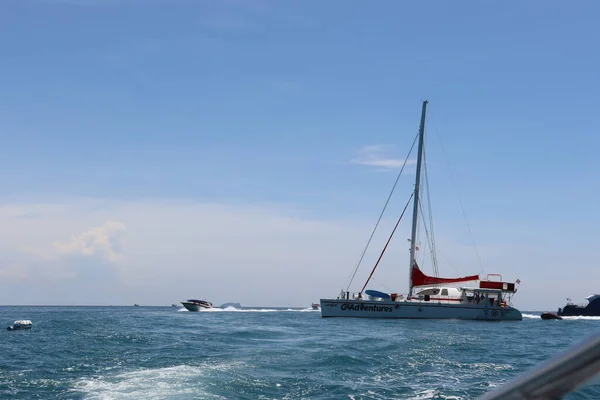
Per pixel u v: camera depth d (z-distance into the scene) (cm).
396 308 5209
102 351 2331
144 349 2408
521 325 4988
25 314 7969
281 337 3131
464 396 1504
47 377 1700
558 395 134
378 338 3078
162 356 2150
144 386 1525
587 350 130
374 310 5247
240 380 1625
